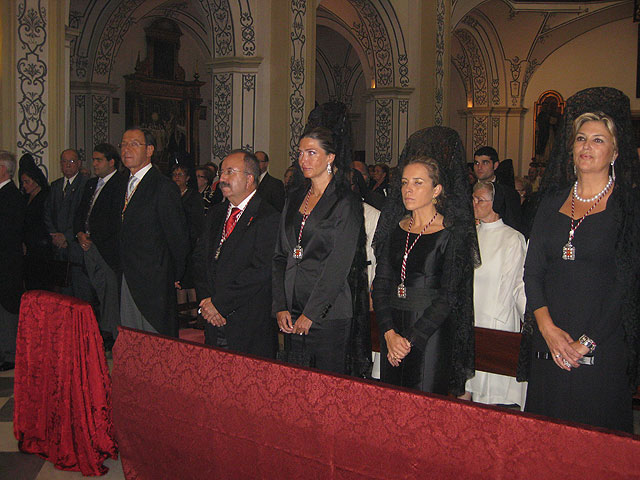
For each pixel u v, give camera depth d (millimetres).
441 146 3352
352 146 3561
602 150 2666
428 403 2311
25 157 6227
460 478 2242
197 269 4039
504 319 4242
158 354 3057
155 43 17125
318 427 2553
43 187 6203
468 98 20609
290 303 3508
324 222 3400
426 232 3246
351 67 20688
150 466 3117
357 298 3467
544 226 2893
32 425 3709
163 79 17266
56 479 3449
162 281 4426
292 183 3693
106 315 5523
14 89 6930
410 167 3188
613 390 2693
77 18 14477
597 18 19047
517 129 20484
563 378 2746
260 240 3777
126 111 16625
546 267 2887
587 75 20031
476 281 4320
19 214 5340
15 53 6914
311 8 10609
